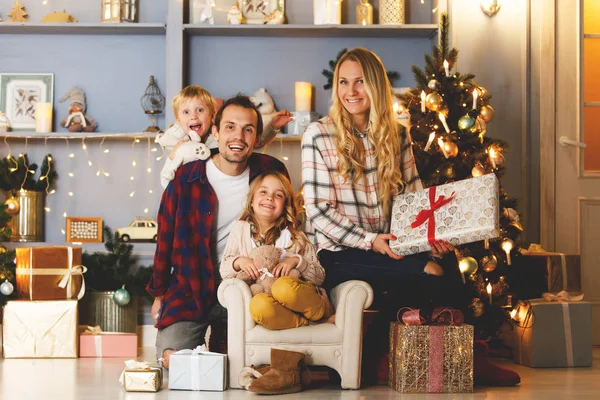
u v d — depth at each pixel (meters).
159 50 4.91
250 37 4.88
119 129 4.89
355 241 3.10
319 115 4.70
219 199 3.39
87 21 4.90
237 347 3.04
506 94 4.72
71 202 4.86
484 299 3.70
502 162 3.78
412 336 2.99
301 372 3.03
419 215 3.03
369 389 3.07
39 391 2.99
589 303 3.86
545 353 3.80
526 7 4.73
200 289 3.29
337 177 3.18
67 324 3.99
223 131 3.32
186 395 2.90
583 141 4.74
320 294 3.13
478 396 2.93
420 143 3.77
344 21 4.86
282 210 3.26
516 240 4.28
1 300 4.02
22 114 4.85
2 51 4.87
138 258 4.54
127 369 2.99
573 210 4.72
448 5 4.71
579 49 4.73
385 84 3.18
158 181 4.89
